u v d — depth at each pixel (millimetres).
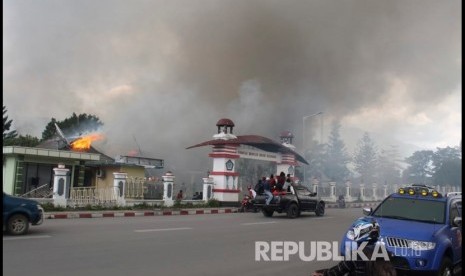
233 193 25594
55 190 18578
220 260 8578
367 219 6223
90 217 17156
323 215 20734
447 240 6812
